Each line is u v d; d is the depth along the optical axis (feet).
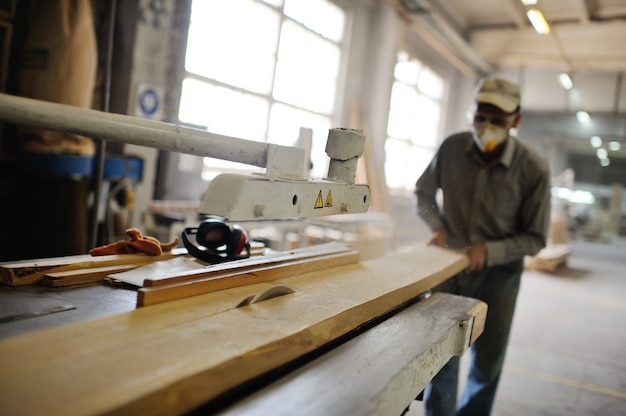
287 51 16.65
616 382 8.41
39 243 7.19
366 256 7.63
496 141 5.68
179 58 10.68
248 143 2.75
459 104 29.09
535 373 8.57
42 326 2.33
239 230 3.82
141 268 3.37
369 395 2.02
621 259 25.57
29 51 7.33
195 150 2.77
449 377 5.71
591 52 23.81
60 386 1.59
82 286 3.05
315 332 2.52
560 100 27.40
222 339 2.16
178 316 2.39
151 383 1.66
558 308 13.50
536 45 25.16
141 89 9.87
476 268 5.74
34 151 7.25
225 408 1.88
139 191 9.25
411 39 22.63
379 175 20.33
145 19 9.78
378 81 20.42
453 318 3.31
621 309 13.94
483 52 26.50
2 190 7.89
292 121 17.44
